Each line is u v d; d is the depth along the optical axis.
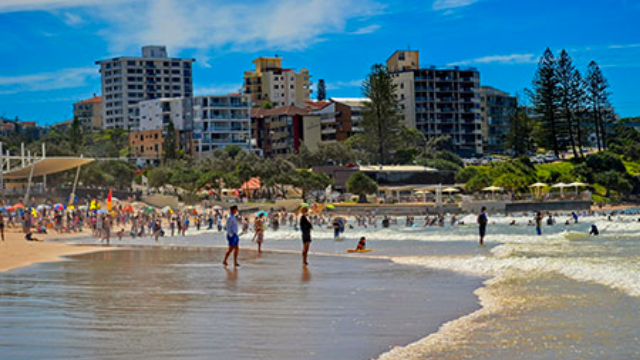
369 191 95.56
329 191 97.56
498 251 28.33
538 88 127.25
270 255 27.91
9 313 12.34
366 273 19.66
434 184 109.56
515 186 97.44
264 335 10.41
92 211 63.53
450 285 16.66
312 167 117.69
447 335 10.44
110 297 14.48
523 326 11.10
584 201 87.69
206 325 11.21
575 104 125.56
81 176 106.25
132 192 99.06
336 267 21.67
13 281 17.62
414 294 14.96
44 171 79.12
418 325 11.27
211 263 23.52
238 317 12.03
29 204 72.88
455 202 90.62
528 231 54.12
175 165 121.31
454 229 59.12
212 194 98.81
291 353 9.21
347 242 39.72
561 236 42.06
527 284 16.50
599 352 9.19
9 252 29.50
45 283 17.16
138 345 9.66
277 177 99.50
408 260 24.00
